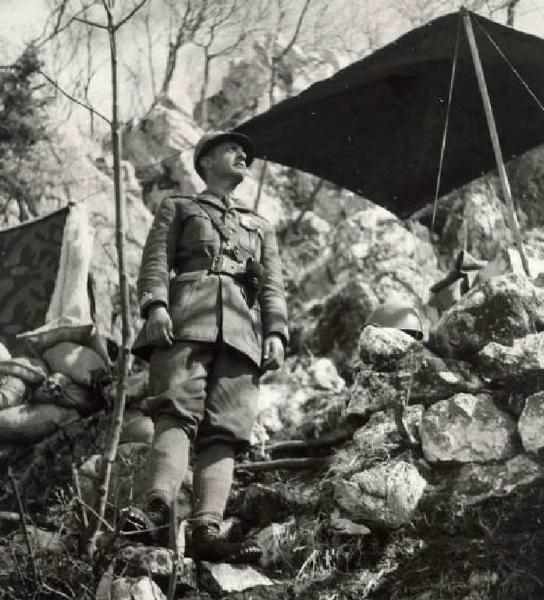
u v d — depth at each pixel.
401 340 5.71
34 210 9.47
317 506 5.18
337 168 7.26
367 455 5.22
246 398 4.99
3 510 5.89
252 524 5.27
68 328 6.38
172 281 5.17
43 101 9.71
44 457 6.06
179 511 5.28
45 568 4.70
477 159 7.21
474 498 4.81
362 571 4.74
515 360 5.23
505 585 4.36
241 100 12.67
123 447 5.72
